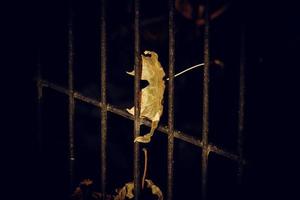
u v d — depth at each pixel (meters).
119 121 1.29
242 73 1.03
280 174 1.07
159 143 1.22
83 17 1.30
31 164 1.10
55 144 1.17
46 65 1.15
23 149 1.10
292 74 1.29
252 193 1.06
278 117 1.25
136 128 1.05
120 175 1.23
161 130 1.05
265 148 1.14
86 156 1.26
